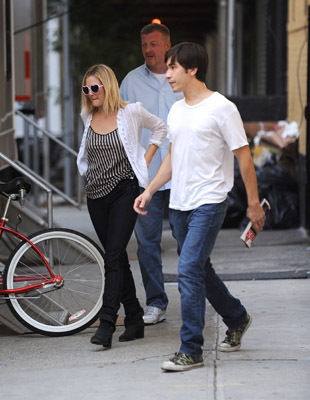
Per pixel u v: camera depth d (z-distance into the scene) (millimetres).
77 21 72688
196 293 15883
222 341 17656
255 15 59344
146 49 20625
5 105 28156
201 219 15961
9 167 28500
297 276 25203
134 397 14664
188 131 16016
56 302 19844
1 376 16453
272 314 20578
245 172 15883
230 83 54094
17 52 46906
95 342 17672
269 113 40656
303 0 36188
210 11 89062
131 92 21016
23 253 19312
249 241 16047
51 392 15195
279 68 46156
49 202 20188
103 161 18156
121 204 18172
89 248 19469
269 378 15375
